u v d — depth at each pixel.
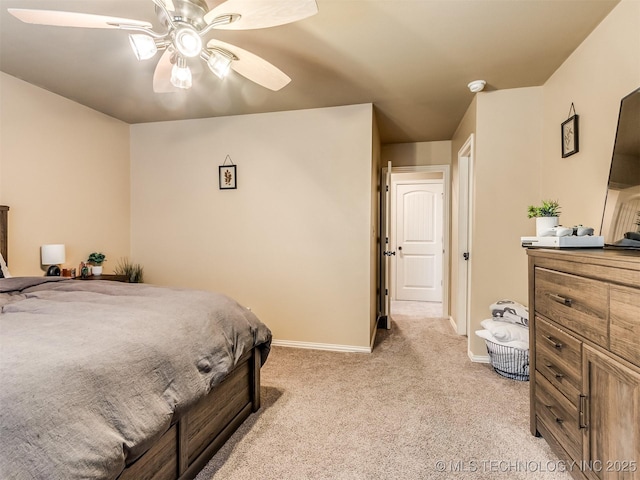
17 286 1.93
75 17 1.35
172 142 3.57
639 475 0.96
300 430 1.84
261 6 1.29
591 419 1.21
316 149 3.21
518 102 2.71
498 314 2.67
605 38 1.83
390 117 3.45
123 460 0.98
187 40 1.46
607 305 1.10
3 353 0.95
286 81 1.95
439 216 5.61
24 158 2.63
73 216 3.04
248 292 3.41
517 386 2.37
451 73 2.46
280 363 2.83
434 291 5.64
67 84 2.67
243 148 3.39
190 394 1.30
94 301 1.58
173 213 3.58
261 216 3.36
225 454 1.64
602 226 1.74
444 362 2.84
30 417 0.82
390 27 1.90
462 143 3.52
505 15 1.79
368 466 1.55
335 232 3.19
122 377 1.07
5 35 1.99
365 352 3.11
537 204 2.69
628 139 1.53
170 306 1.55
